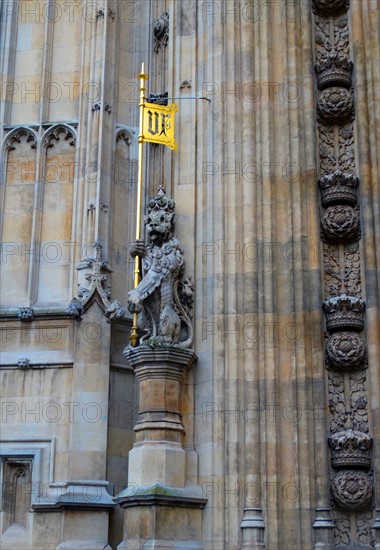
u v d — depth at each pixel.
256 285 13.55
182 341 13.70
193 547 12.56
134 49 16.72
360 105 14.27
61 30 16.88
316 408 13.05
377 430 12.82
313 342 13.35
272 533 12.50
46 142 16.22
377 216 13.66
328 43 14.93
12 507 14.48
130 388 14.86
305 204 13.95
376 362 13.09
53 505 14.02
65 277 15.54
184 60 15.23
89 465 14.12
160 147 15.73
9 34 16.81
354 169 14.23
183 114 14.91
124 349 14.06
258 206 13.91
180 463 13.01
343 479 12.70
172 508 12.66
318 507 12.62
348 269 13.84
